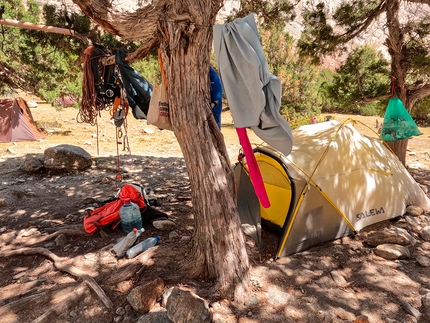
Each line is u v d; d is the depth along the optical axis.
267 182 4.77
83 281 3.43
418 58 6.58
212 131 3.38
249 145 2.83
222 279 3.29
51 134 14.41
